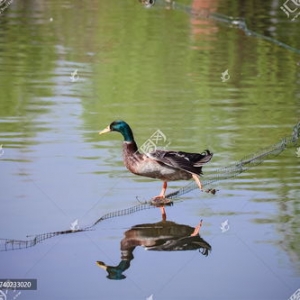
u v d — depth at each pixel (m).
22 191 14.95
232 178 15.90
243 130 18.75
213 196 15.06
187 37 29.03
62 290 11.69
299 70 24.73
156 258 12.70
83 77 23.39
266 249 13.03
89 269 12.28
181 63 25.30
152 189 15.29
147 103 20.86
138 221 13.95
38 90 21.88
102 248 12.90
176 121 19.31
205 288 11.88
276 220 14.04
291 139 18.11
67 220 13.83
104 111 20.06
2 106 20.27
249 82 23.27
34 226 13.55
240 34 29.88
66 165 16.28
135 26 30.53
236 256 12.80
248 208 14.54
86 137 18.03
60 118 19.39
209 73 24.17
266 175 16.02
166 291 11.74
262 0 36.44
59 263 12.41
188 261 12.59
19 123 18.92
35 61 25.19
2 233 13.28
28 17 31.94
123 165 16.42
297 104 21.11
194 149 17.28
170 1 34.91
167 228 13.68
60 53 26.25
